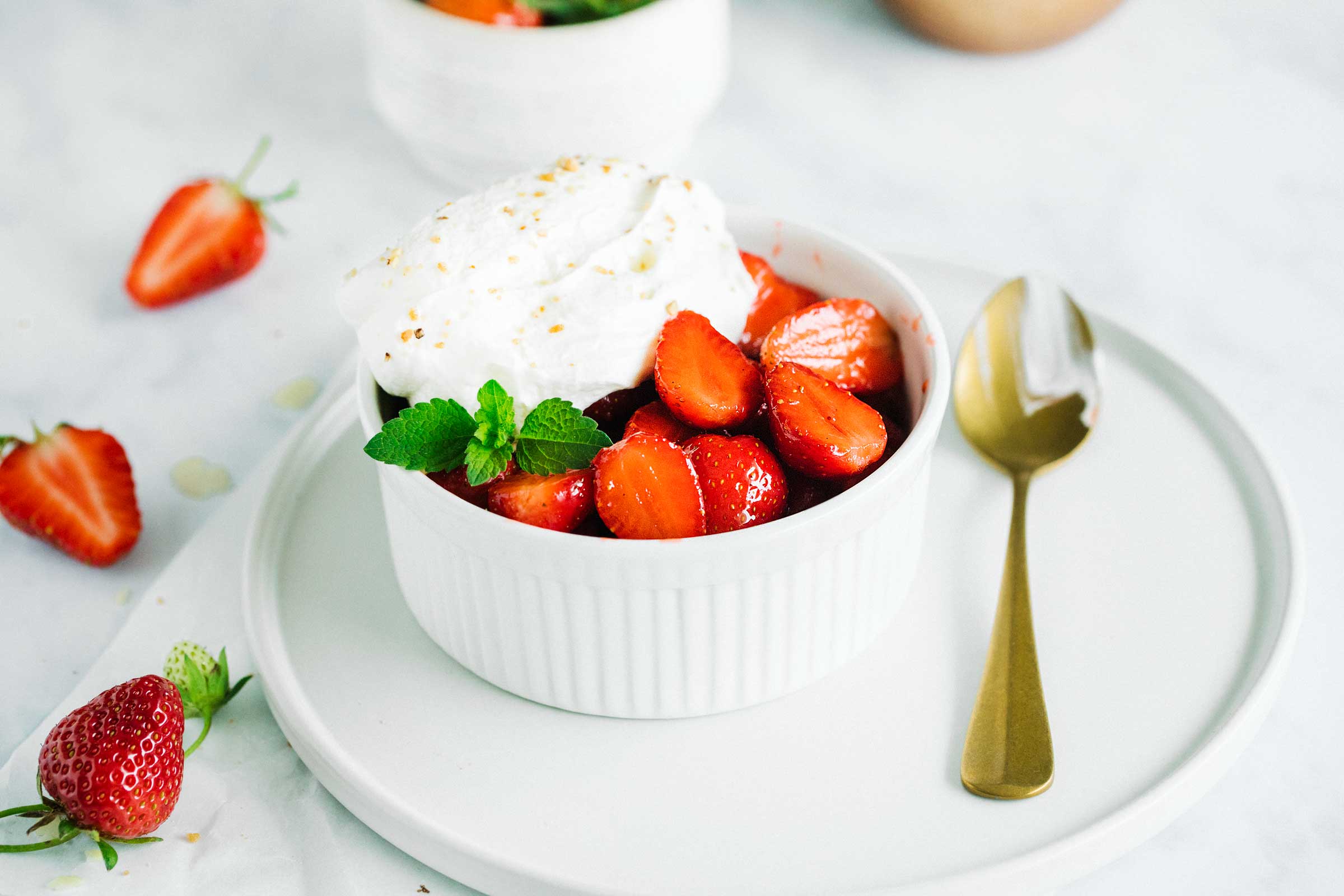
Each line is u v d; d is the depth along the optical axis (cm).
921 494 57
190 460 65
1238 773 57
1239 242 71
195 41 82
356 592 60
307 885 55
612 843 55
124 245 73
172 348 69
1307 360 67
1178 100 77
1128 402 63
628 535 55
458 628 57
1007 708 56
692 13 70
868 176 75
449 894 55
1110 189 74
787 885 54
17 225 74
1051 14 76
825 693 57
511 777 56
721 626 56
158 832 56
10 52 81
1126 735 56
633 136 71
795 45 81
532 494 56
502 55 68
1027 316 64
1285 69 79
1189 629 58
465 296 57
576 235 58
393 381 57
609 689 56
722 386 57
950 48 80
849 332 59
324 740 56
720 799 55
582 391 57
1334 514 62
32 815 56
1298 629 57
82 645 61
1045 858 54
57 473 63
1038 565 59
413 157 76
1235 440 62
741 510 56
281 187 75
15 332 70
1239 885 56
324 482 62
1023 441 62
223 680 58
